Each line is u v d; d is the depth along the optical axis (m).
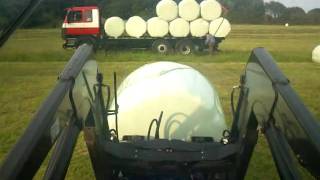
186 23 26.61
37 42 28.03
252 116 3.99
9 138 9.12
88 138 3.72
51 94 3.08
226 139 4.00
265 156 7.77
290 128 3.00
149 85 5.16
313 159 2.61
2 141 8.92
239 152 3.57
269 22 78.12
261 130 3.68
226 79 16.28
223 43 34.06
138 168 3.30
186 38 26.67
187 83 5.20
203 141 4.04
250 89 4.11
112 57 23.78
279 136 3.19
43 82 15.92
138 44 27.53
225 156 3.40
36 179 6.45
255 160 7.58
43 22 22.98
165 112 4.89
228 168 3.42
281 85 3.29
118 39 27.20
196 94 5.04
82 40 27.05
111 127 4.97
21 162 2.37
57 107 2.92
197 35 26.66
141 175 3.33
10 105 12.23
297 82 15.90
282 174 2.85
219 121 5.02
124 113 4.99
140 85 5.26
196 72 5.74
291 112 2.95
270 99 3.42
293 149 2.95
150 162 3.28
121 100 5.18
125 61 21.98
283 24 78.25
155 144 3.43
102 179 3.51
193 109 4.91
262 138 8.66
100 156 3.52
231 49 28.97
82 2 28.28
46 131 2.72
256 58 3.97
